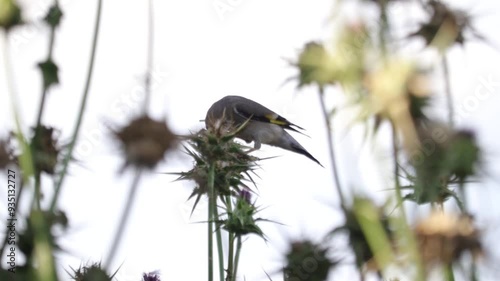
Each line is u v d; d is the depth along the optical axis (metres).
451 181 8.34
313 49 9.10
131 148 7.84
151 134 7.92
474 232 7.59
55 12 9.62
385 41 7.61
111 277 11.13
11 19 9.24
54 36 9.65
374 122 7.57
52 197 8.70
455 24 9.26
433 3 9.30
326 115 8.70
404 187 8.12
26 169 8.18
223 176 16.00
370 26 7.63
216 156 15.91
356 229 8.80
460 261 7.62
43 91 9.62
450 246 7.57
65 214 8.57
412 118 7.63
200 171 15.71
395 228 7.60
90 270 10.95
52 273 7.82
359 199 7.70
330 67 7.99
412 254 7.26
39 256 7.86
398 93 7.52
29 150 8.27
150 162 7.88
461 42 9.42
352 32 7.63
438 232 7.59
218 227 14.83
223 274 14.52
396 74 7.54
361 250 8.88
